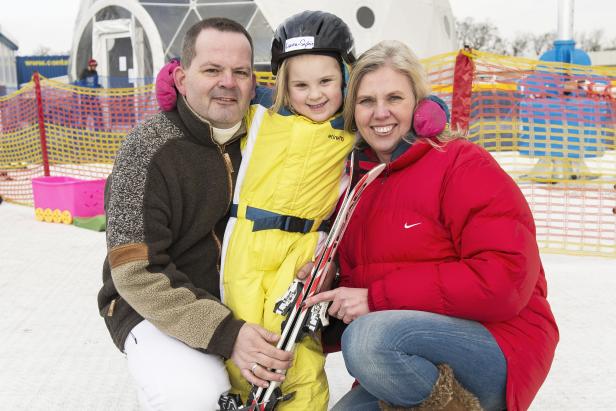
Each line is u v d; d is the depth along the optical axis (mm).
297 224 2121
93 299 4469
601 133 8289
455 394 1844
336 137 2107
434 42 17109
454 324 1903
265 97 2238
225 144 2168
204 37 2014
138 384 2021
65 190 7324
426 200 2008
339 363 3414
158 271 1970
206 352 2023
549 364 1991
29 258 5676
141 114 10797
